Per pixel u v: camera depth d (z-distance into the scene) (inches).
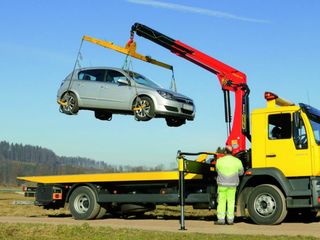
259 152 528.1
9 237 415.2
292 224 526.9
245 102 574.2
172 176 566.3
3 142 3850.9
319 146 503.2
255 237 400.8
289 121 514.9
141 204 610.2
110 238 402.9
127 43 658.8
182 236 410.3
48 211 796.0
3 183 1932.8
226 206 535.8
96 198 613.6
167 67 699.4
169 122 689.6
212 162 573.6
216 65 597.0
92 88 693.3
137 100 657.0
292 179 513.3
